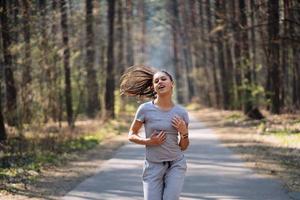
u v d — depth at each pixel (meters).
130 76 6.55
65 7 23.02
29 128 19.89
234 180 11.69
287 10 19.91
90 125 27.41
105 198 10.02
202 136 23.78
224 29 27.88
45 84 22.64
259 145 18.52
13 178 12.30
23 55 20.36
